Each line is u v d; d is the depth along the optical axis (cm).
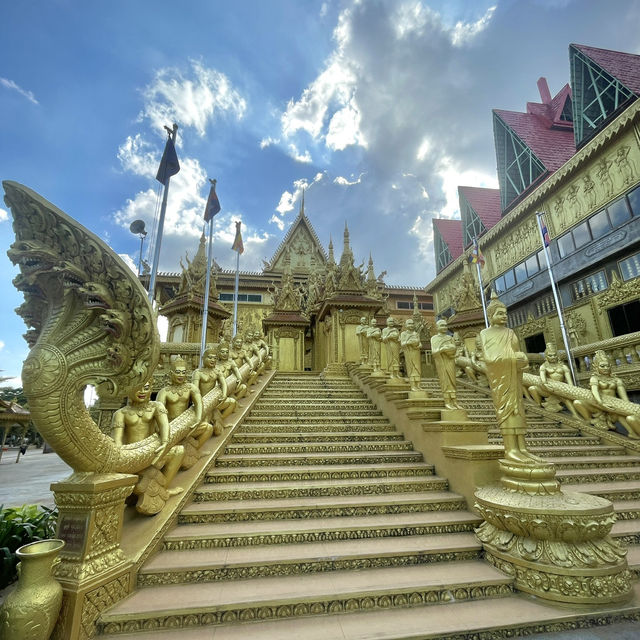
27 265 270
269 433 716
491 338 451
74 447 279
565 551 328
